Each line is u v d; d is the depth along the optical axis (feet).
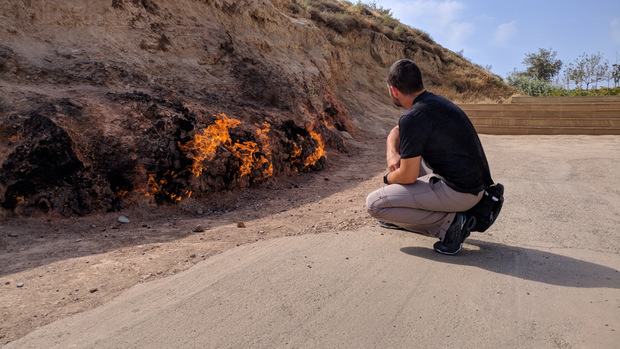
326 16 56.54
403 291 8.32
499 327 6.93
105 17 22.02
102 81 19.13
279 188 20.99
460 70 76.95
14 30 18.40
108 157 15.70
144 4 24.57
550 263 9.90
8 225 12.76
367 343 6.48
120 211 15.17
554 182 19.49
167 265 10.04
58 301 8.07
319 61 39.99
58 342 6.56
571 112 42.11
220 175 18.51
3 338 6.72
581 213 14.51
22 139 14.35
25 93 16.03
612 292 8.27
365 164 28.07
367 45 62.13
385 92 57.52
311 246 11.09
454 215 10.27
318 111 32.94
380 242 11.37
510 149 30.81
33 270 9.72
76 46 20.10
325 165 26.37
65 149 14.65
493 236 12.05
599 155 27.02
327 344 6.45
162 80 22.22
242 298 8.03
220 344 6.46
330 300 7.93
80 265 10.06
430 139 9.53
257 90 27.14
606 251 10.80
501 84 76.18
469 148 9.57
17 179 13.51
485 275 9.12
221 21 30.42
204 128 18.98
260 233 12.92
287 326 6.98
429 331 6.82
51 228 13.12
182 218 15.61
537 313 7.41
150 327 6.98
